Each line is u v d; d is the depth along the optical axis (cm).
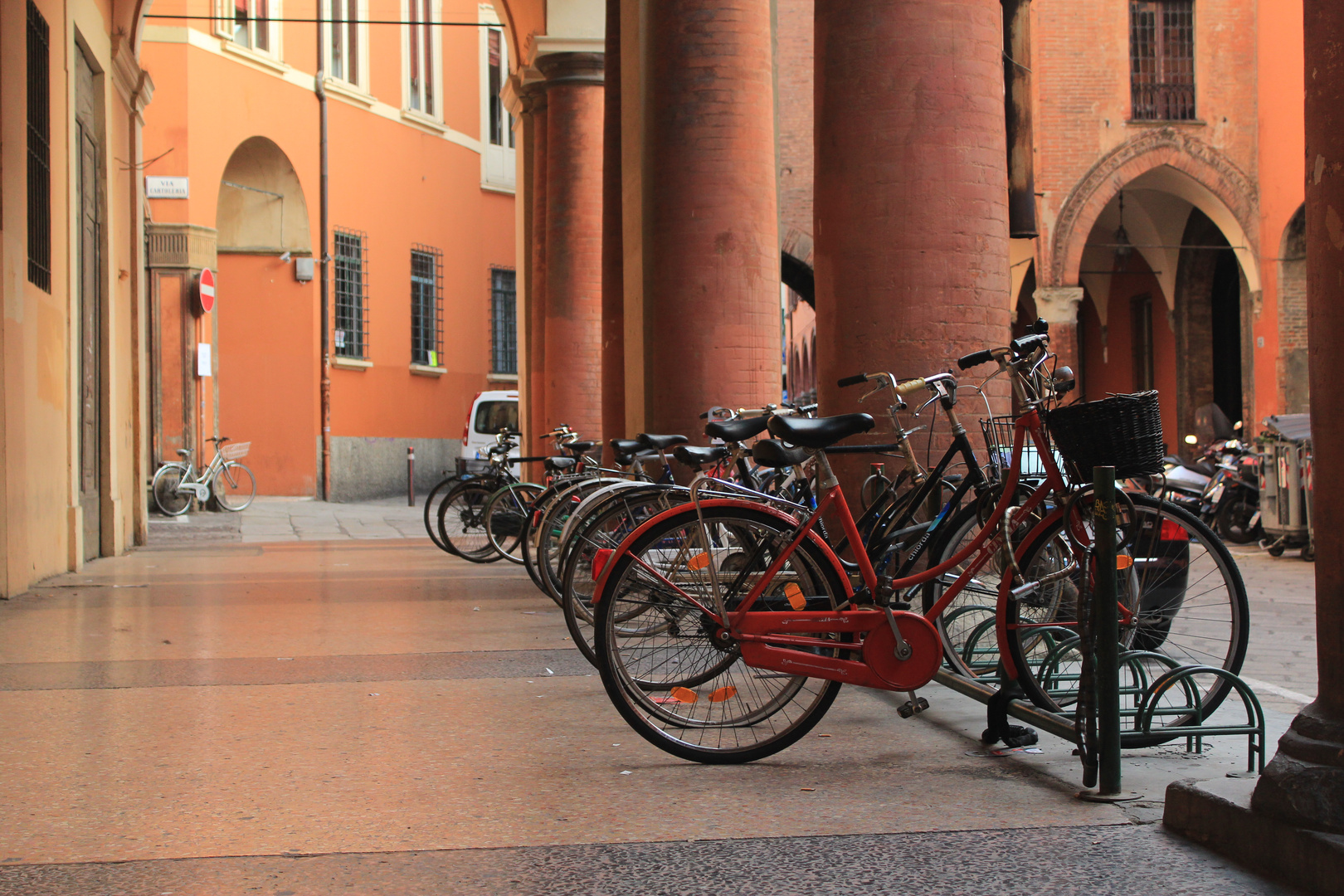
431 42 2623
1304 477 1159
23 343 834
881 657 366
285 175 2159
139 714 432
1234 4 2262
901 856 278
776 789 334
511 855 280
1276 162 2198
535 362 1666
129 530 1252
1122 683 448
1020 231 1958
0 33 766
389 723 417
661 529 371
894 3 553
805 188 2328
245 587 873
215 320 1892
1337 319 264
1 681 496
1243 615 381
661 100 886
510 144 2930
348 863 275
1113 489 324
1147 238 2600
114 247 1150
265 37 2089
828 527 432
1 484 793
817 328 586
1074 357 2294
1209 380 2547
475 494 1073
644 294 926
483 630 645
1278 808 264
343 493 2267
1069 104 2272
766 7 893
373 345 2395
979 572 395
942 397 404
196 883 262
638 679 378
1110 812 311
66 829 300
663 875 266
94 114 1121
